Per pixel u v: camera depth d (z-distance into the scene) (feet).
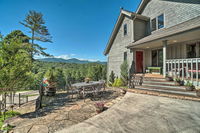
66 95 27.22
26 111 21.54
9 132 10.02
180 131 8.73
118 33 41.37
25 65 20.62
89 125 10.64
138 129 9.43
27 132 9.91
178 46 27.35
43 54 80.59
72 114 13.97
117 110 13.65
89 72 68.85
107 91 27.02
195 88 16.89
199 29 15.62
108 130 9.55
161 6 30.76
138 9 37.88
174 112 11.87
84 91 21.66
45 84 28.30
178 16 26.22
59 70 77.15
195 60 17.42
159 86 20.44
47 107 17.58
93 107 16.40
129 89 22.30
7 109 23.57
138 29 34.94
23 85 21.34
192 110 12.00
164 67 21.83
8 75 18.52
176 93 16.97
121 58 39.32
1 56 18.66
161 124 9.87
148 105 14.44
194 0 23.12
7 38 21.01
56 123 11.62
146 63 35.65
